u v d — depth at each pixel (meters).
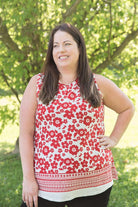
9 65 4.89
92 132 1.82
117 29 4.86
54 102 1.77
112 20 4.81
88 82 1.83
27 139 1.84
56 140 1.76
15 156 6.38
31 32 4.72
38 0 4.25
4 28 4.81
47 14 4.71
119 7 4.57
